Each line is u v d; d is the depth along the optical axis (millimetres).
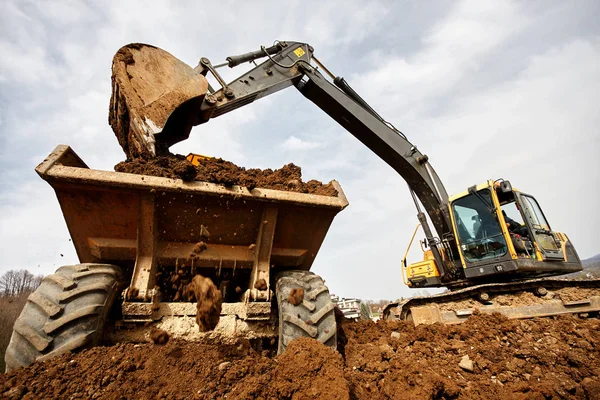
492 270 5652
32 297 2256
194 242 3043
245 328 2811
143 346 2416
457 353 3602
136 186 2572
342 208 3213
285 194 3000
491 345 3686
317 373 2131
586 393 2766
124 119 3812
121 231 2826
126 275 2922
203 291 2646
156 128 3480
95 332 2287
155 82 3676
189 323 2674
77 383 1971
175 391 2023
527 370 3201
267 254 3109
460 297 5777
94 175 2480
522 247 5668
